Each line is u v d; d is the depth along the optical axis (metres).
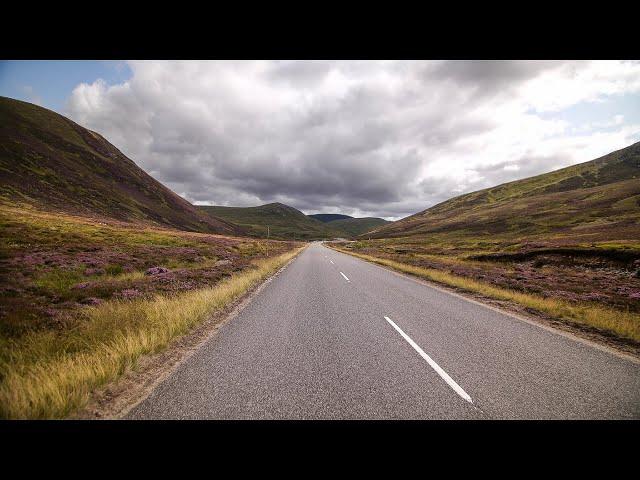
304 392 4.05
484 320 8.07
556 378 4.57
